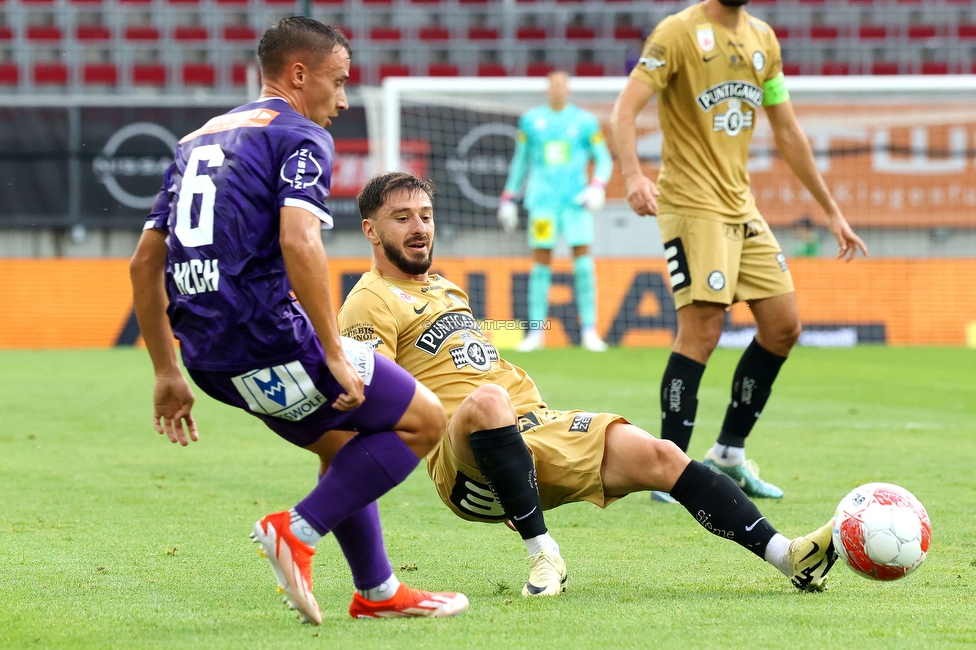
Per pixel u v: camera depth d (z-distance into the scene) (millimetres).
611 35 75500
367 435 10133
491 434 11469
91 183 58156
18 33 71375
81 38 71938
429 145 58906
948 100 58812
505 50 73000
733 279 18078
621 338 57719
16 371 42625
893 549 10406
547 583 11297
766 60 18703
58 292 56688
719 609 10398
